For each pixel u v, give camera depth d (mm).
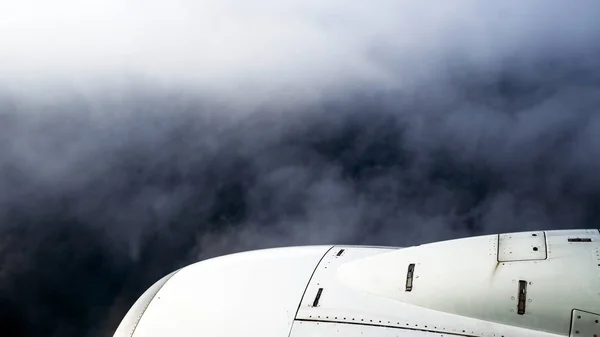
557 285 7801
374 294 8766
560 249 8320
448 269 8641
